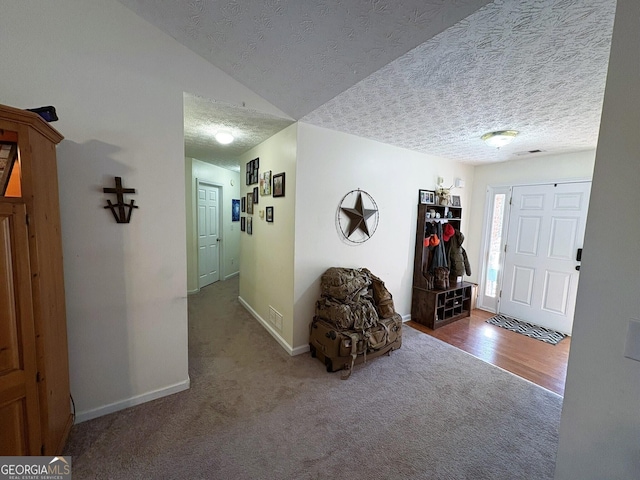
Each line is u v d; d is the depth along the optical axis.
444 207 3.72
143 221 1.78
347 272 2.62
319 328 2.46
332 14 1.32
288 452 1.52
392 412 1.86
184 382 2.03
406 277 3.56
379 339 2.43
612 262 0.76
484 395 2.07
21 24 1.38
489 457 1.52
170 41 1.77
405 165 3.32
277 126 2.56
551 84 1.65
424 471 1.43
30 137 1.13
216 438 1.59
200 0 1.44
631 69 0.70
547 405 1.97
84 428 1.63
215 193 5.15
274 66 1.79
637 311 0.72
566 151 3.18
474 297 4.11
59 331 1.42
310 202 2.58
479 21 1.15
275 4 1.35
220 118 2.34
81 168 1.56
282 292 2.77
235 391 2.04
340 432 1.67
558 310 3.35
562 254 3.31
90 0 1.53
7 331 1.10
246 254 3.75
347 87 1.79
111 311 1.73
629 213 0.72
